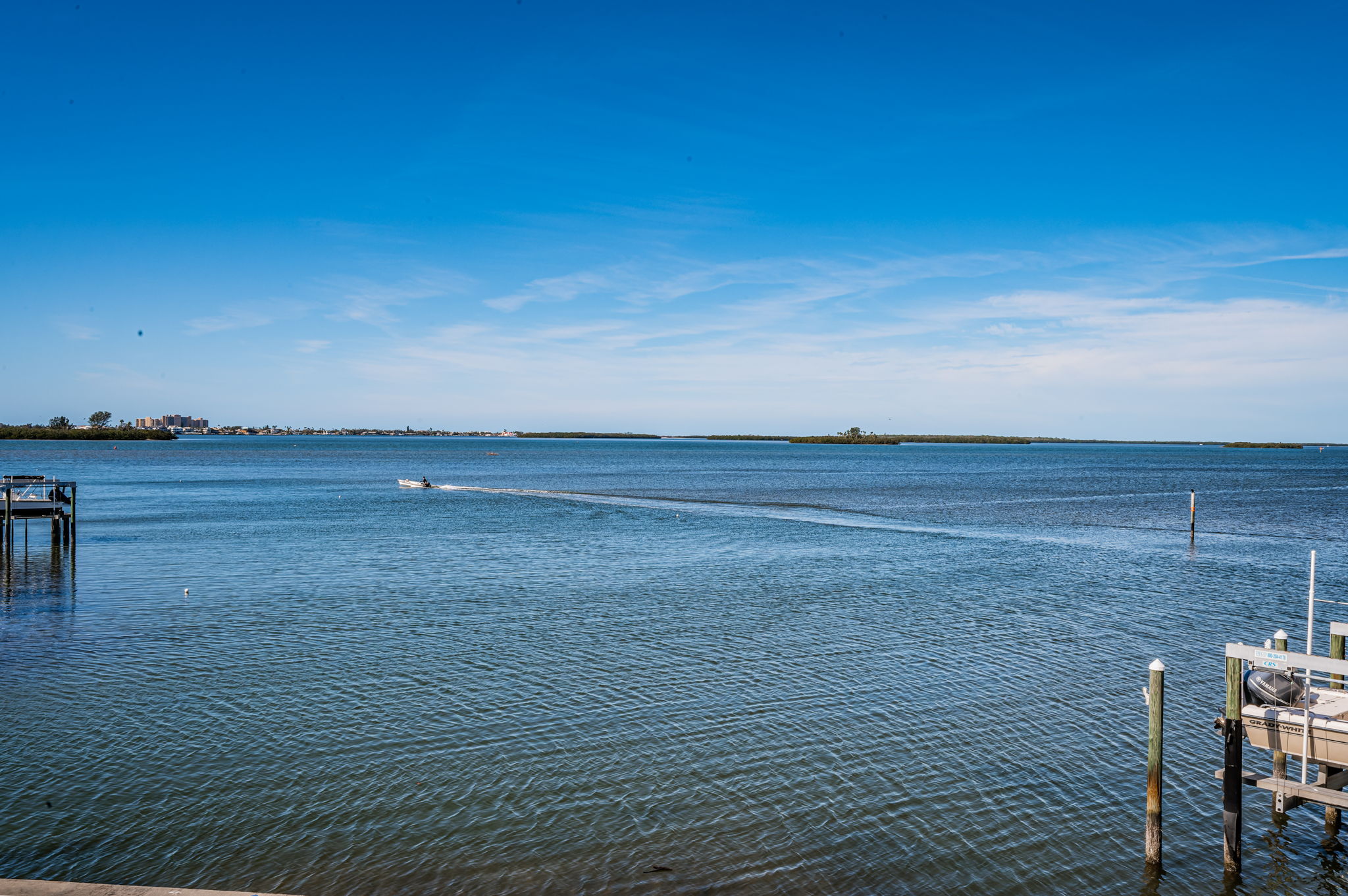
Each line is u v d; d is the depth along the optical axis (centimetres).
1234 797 1279
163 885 1193
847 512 6312
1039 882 1238
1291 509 6694
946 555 4078
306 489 8512
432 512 6138
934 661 2219
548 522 5447
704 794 1472
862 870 1259
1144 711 1866
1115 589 3206
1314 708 1340
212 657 2211
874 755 1634
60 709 1830
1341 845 1359
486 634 2462
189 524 5234
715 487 9338
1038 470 14700
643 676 2083
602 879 1223
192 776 1516
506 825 1364
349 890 1186
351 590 3088
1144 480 11338
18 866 1224
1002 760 1614
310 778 1511
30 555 3894
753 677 2078
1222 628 2598
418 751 1630
